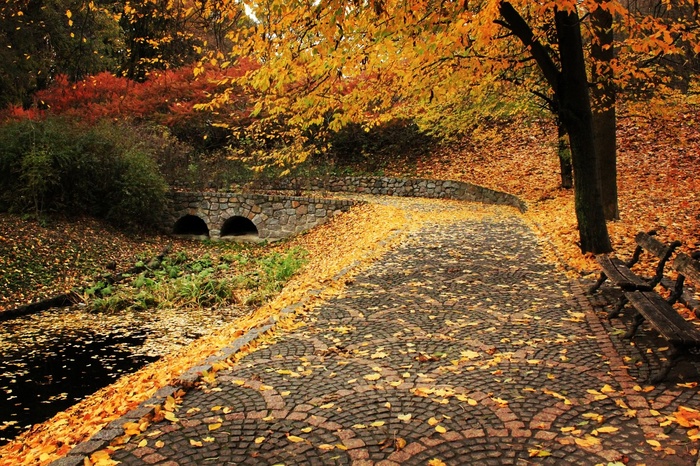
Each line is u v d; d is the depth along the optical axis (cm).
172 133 2345
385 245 1116
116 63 2870
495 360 485
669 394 398
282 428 373
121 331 914
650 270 762
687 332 413
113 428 372
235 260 1526
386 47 729
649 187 1546
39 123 1700
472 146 2567
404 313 657
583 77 841
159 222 1977
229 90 880
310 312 678
